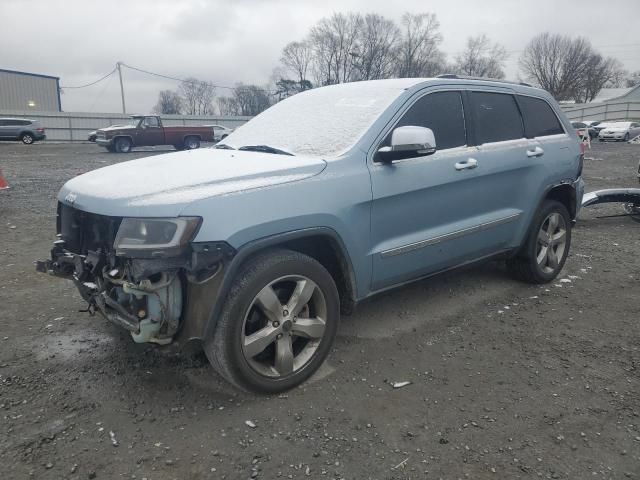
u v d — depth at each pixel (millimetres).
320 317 3281
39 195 10562
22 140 33312
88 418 2918
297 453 2645
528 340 3938
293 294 3135
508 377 3398
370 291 3627
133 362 3547
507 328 4145
